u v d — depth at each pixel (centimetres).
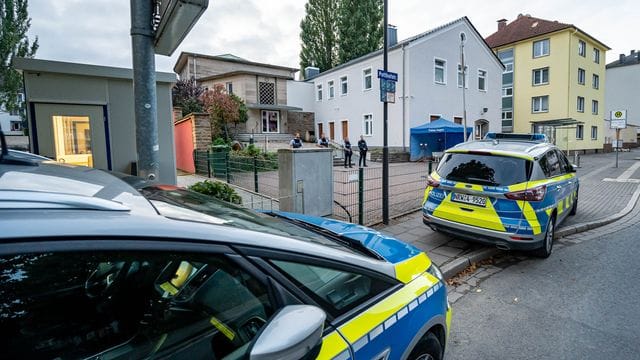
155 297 131
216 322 138
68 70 676
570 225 693
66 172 162
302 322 124
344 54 3925
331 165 605
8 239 95
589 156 2895
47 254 102
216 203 198
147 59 399
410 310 197
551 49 2959
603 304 387
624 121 1795
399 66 2234
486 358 294
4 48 1955
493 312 372
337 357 149
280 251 153
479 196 502
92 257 110
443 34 2359
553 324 347
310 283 160
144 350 127
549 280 453
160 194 174
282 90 2878
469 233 509
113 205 124
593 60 3244
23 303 105
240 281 141
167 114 791
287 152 551
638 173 1587
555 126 2788
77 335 117
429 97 2306
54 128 685
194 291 135
